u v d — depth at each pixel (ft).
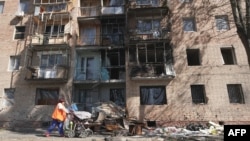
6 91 66.69
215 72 61.72
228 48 64.39
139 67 62.23
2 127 61.62
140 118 59.26
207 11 68.13
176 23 67.87
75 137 36.68
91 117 45.19
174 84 61.62
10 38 71.61
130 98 61.41
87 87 67.10
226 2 68.23
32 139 32.01
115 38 69.97
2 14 75.10
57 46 67.21
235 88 60.95
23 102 64.49
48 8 72.64
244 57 62.44
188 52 66.03
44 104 65.26
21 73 67.10
